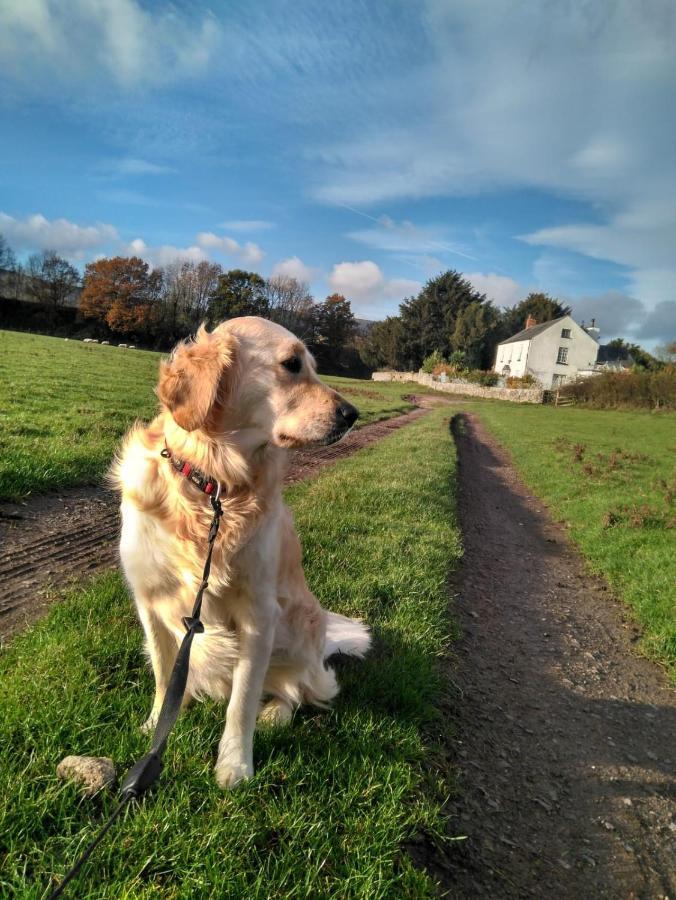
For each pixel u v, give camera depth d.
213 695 1.17
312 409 1.10
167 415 1.11
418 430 7.71
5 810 0.86
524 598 2.29
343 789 1.02
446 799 1.08
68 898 0.77
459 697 1.49
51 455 2.81
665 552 2.74
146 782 0.79
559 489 4.58
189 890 0.80
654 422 12.49
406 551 2.28
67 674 1.17
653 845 1.11
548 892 0.98
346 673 1.40
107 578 1.67
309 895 0.84
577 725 1.47
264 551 1.05
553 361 24.94
